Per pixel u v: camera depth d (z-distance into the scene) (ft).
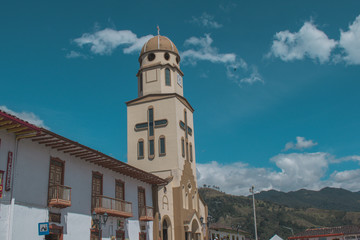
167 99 129.90
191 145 138.10
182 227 115.75
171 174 121.29
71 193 73.92
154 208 108.47
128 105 134.72
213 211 555.69
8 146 59.77
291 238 210.38
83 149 72.54
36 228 62.75
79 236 73.61
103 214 77.25
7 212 57.72
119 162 83.71
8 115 53.72
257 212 553.64
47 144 67.87
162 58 138.21
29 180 63.16
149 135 128.16
